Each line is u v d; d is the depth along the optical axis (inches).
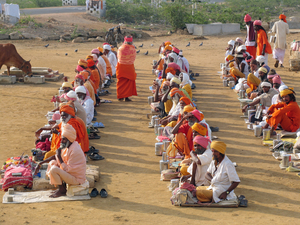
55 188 300.4
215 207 266.7
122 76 573.0
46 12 1670.8
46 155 326.6
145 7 1738.4
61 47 1151.0
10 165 315.3
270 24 1393.9
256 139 417.4
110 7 1649.9
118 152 385.4
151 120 468.8
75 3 2080.5
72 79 751.1
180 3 1636.3
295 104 409.7
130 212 260.2
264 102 453.4
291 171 331.3
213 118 498.3
